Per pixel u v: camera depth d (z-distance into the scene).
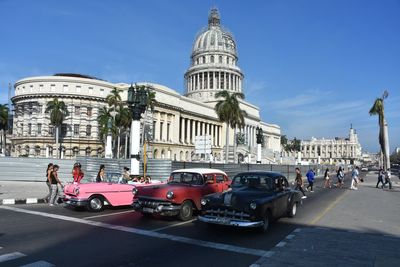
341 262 7.21
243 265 7.05
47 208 14.30
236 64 125.38
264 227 10.13
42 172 27.97
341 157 193.38
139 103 20.31
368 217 13.41
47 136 79.44
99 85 81.88
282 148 165.50
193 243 8.76
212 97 114.94
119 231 9.95
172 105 88.69
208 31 123.25
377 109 47.09
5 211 13.22
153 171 22.55
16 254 7.47
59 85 79.69
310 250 8.16
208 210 10.18
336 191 26.44
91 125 81.12
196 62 121.62
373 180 45.91
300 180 21.09
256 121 128.62
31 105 81.06
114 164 23.20
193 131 100.12
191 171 13.06
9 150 101.44
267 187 11.55
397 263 7.16
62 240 8.76
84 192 13.16
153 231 10.05
